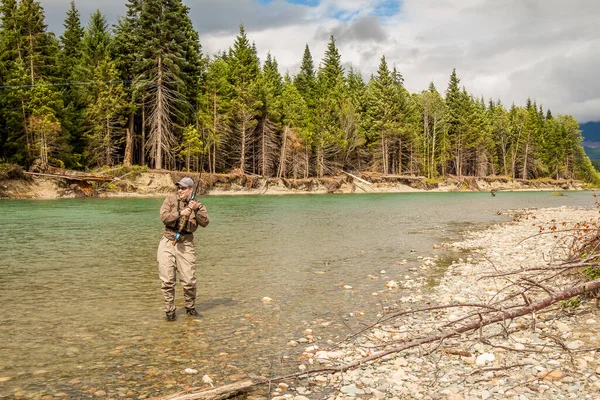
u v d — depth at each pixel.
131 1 51.31
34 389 3.85
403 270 9.79
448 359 4.60
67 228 16.59
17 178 36.09
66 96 49.09
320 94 77.94
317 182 62.72
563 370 4.04
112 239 13.84
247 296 7.38
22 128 41.06
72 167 45.88
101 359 4.58
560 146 111.56
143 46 47.28
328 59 82.12
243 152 58.31
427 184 75.69
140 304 6.73
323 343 5.23
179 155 50.91
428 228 18.84
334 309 6.68
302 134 64.75
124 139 49.72
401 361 4.54
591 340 4.66
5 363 4.42
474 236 16.02
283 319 6.14
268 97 63.59
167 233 6.02
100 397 3.72
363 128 79.38
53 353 4.71
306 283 8.41
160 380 4.09
